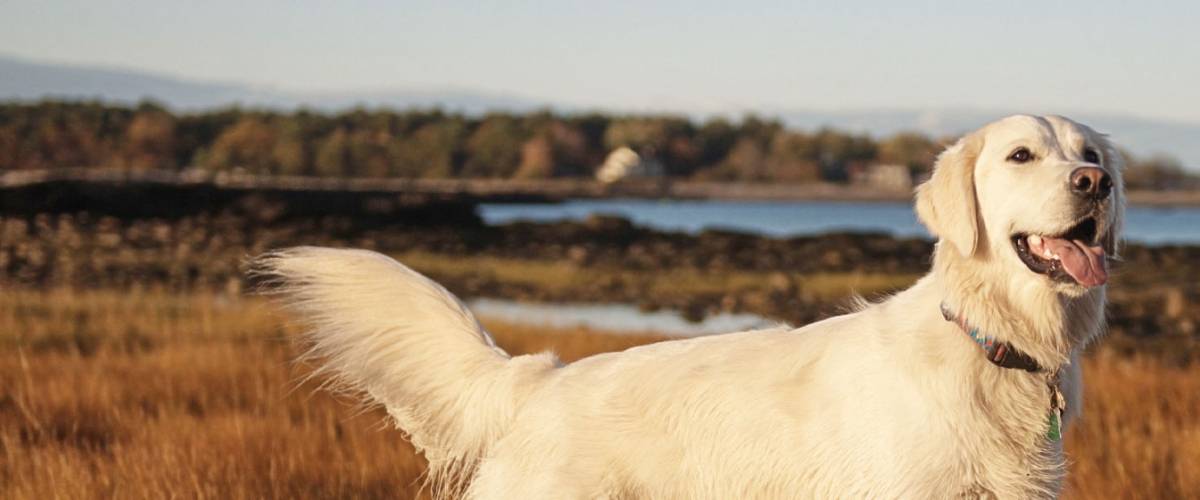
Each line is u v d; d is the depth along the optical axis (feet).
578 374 14.47
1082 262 12.65
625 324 68.74
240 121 499.51
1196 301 72.79
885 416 12.79
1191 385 31.99
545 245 135.85
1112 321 65.21
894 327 13.23
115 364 32.83
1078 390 13.58
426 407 15.29
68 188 151.74
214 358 33.27
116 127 472.85
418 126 533.55
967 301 12.98
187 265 98.37
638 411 13.80
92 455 22.58
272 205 157.38
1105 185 12.57
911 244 129.29
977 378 12.77
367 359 15.37
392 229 150.61
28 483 20.49
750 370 13.67
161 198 157.17
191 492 20.03
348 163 496.64
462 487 15.23
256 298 65.87
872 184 565.53
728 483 13.51
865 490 12.84
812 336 13.84
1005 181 13.12
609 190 490.49
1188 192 499.10
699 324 69.77
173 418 25.79
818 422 13.16
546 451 14.03
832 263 114.83
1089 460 23.07
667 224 273.33
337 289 15.35
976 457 12.63
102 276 89.10
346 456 22.84
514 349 41.29
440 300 15.26
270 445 23.07
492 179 514.27
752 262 115.96
